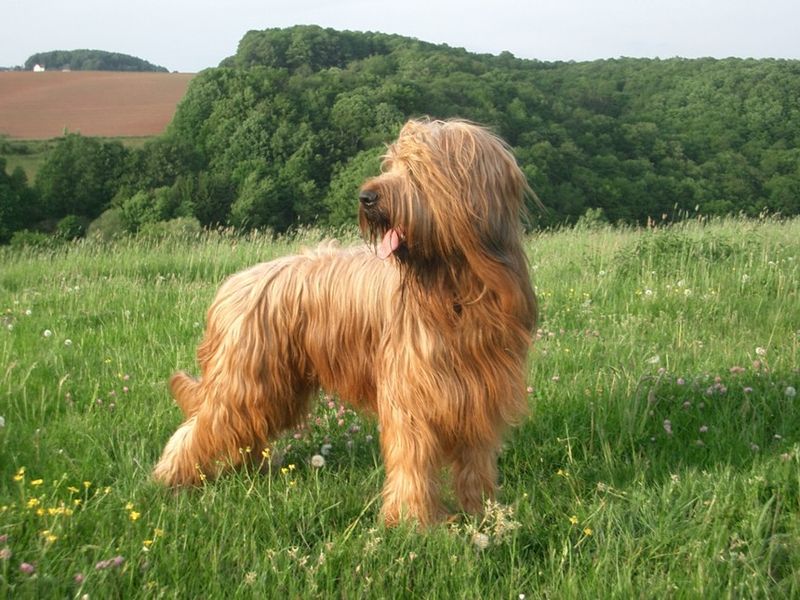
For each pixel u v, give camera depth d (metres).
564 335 7.27
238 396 4.41
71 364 6.67
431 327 3.80
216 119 39.53
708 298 8.47
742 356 6.34
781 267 9.64
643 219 32.94
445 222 3.56
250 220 34.72
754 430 4.93
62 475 4.46
